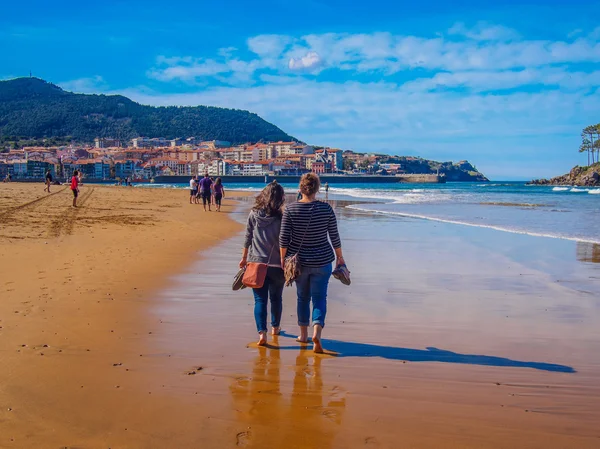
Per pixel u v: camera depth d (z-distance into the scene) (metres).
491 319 6.43
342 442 3.24
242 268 5.47
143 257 10.70
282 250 5.15
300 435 3.31
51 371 4.29
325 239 5.21
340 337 5.59
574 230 18.06
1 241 11.85
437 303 7.26
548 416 3.67
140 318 6.07
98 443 3.15
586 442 3.29
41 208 23.53
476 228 18.78
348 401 3.86
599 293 8.02
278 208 5.40
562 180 160.88
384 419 3.57
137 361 4.62
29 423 3.38
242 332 5.68
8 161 195.25
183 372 4.38
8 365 4.39
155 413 3.58
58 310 6.23
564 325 6.18
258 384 4.16
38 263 9.32
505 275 9.53
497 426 3.49
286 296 7.63
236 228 18.27
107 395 3.85
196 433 3.31
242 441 3.22
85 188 60.16
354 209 31.12
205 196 27.81
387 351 5.10
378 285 8.52
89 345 5.00
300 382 4.22
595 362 4.86
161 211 26.59
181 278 8.64
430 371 4.54
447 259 11.44
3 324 5.55
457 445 3.22
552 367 4.70
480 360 4.87
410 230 18.03
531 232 17.33
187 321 6.03
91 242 12.67
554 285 8.63
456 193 67.38
